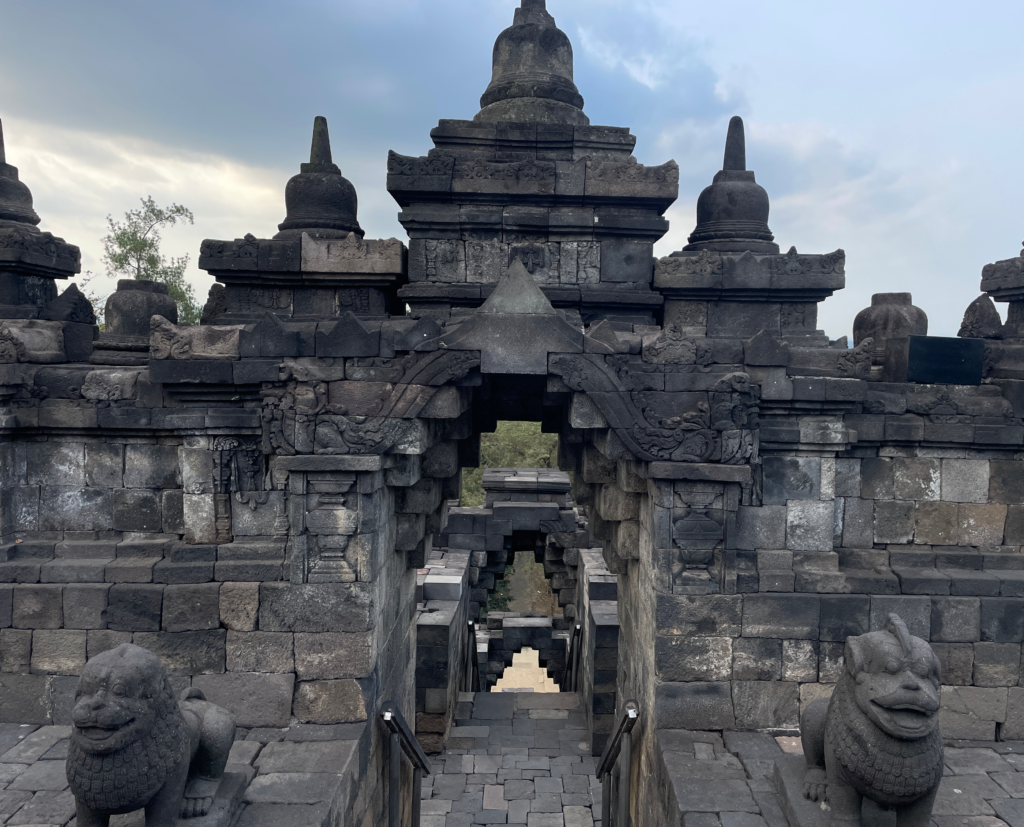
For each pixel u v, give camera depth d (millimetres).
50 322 7637
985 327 8891
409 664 9266
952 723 6926
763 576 6758
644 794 7195
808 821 4918
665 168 8570
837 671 6738
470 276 8688
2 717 6637
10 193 8750
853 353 7316
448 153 8938
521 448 32812
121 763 4191
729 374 6395
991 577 6938
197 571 6547
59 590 6539
